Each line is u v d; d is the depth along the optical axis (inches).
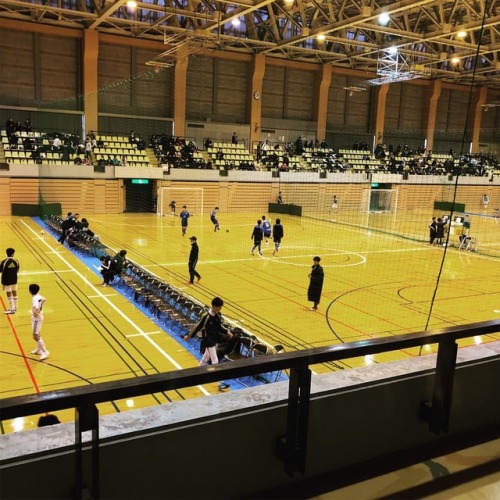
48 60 1248.8
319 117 1622.8
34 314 356.8
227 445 96.5
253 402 100.0
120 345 393.7
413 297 578.6
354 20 1082.1
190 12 1091.3
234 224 1189.7
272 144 1577.3
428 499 105.7
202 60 1446.9
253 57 1478.8
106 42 1305.4
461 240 969.5
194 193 1376.7
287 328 455.5
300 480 106.7
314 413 105.3
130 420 90.8
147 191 1360.7
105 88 1326.3
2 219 1121.4
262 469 101.2
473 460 119.0
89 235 799.7
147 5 1029.2
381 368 120.2
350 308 525.3
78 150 1262.3
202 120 1469.0
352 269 728.3
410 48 1502.2
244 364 90.7
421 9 1205.7
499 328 123.0
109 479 86.0
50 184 1211.9
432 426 118.7
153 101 1397.6
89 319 456.4
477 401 130.0
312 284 511.5
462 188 1654.8
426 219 1421.0
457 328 117.0
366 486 107.7
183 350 386.6
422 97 1808.6
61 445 83.0
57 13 1133.7
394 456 117.9
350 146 1713.8
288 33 1450.5
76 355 370.0
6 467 78.6
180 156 1379.2
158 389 83.1
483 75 1729.8
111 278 577.0
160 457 90.0
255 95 1502.2
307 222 1293.1
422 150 1787.6
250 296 560.4
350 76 1674.5
